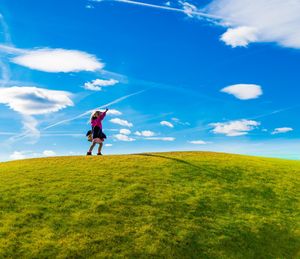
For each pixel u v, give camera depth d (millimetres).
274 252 16719
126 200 18797
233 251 16031
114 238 15523
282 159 34156
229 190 21969
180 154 29250
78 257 14258
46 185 20328
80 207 17781
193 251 15523
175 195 20047
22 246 14570
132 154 28609
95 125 27953
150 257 14711
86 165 24422
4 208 17438
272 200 21656
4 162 27594
